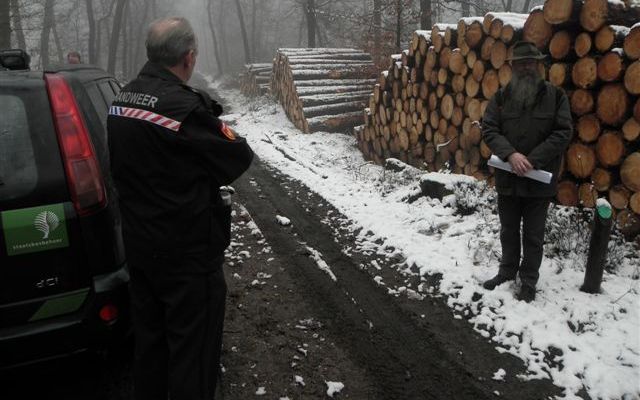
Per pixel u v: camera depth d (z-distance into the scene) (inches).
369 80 491.2
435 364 118.3
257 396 108.0
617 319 128.8
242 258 182.2
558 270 152.8
